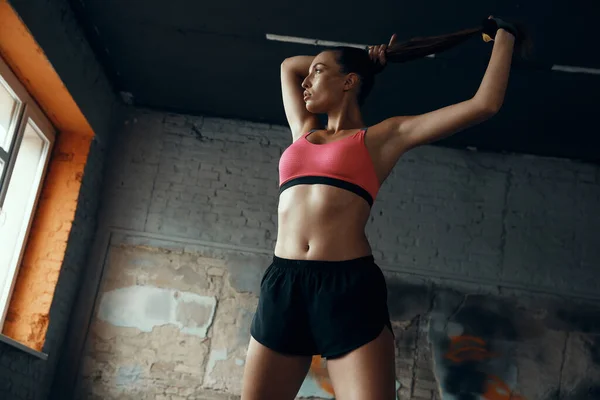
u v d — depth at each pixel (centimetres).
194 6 470
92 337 533
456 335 534
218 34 496
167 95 584
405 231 564
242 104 581
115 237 561
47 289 497
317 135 170
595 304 543
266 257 558
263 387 156
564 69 478
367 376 147
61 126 532
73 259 530
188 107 599
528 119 543
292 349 158
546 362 527
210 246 560
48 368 509
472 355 528
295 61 196
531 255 557
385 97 543
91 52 523
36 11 420
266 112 588
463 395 518
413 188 578
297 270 156
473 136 576
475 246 561
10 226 484
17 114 468
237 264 555
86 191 541
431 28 458
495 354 529
